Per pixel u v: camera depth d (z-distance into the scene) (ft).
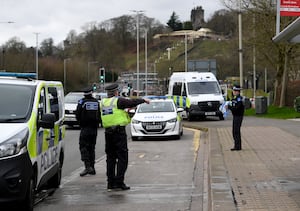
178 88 174.19
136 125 104.68
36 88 43.86
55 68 493.77
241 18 203.21
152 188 52.06
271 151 76.13
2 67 430.20
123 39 607.37
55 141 48.85
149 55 595.06
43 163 42.83
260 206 39.40
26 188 36.68
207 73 171.94
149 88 401.08
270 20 191.42
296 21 39.14
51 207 43.32
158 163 71.26
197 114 161.58
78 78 518.37
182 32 620.90
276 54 211.00
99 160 76.43
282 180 51.31
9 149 35.68
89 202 45.39
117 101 50.42
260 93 375.66
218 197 43.04
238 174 55.31
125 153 50.88
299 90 204.23
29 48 478.59
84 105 60.90
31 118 40.06
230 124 145.38
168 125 104.53
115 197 47.52
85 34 598.34
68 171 65.21
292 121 152.35
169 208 42.60
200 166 67.97
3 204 35.47
